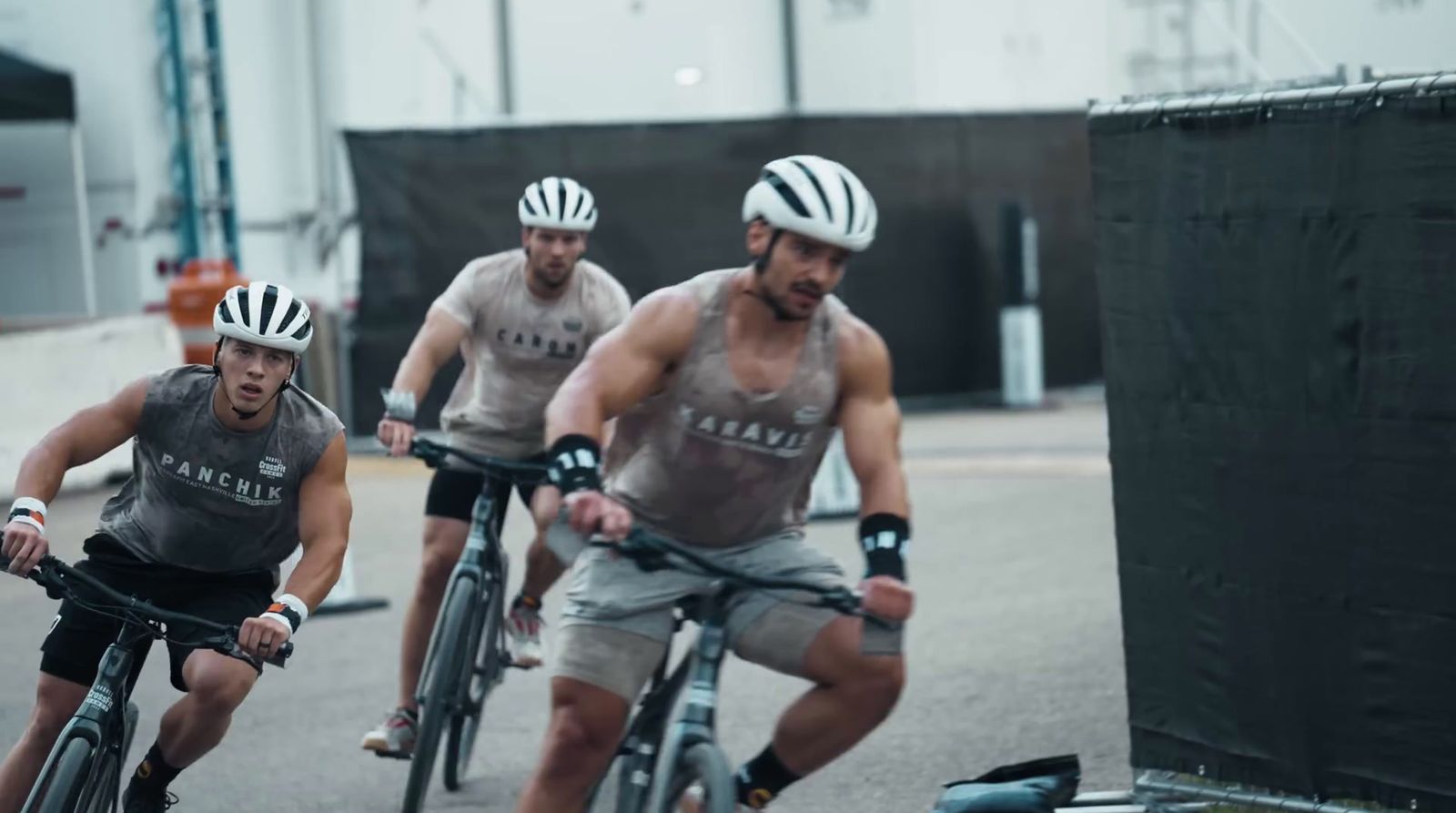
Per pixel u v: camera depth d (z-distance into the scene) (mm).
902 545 5547
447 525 8672
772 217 5230
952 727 9391
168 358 20766
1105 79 32156
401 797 8414
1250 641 7234
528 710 10195
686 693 5965
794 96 32969
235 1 27125
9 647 12195
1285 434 7020
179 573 6508
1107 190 7699
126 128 26062
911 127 25812
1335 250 6781
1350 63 17625
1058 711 9672
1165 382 7512
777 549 5984
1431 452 6555
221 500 6316
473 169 22359
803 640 5695
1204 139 7242
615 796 6074
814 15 32812
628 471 5891
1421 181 6500
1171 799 7625
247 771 8945
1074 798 7445
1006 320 26547
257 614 6516
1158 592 7645
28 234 26031
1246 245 7105
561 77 31562
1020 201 26719
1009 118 26766
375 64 28703
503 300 8867
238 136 27203
